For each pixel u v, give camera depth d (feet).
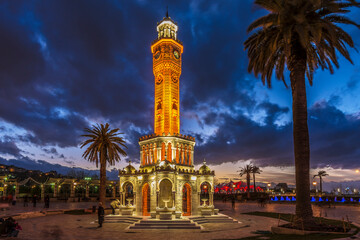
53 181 269.23
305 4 81.87
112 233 91.30
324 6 82.43
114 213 132.77
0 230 74.02
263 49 92.17
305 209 82.79
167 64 154.61
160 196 117.19
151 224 103.91
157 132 150.71
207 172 134.00
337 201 245.86
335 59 88.12
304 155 84.89
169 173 117.19
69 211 168.66
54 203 235.20
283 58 102.22
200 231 95.55
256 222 120.47
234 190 435.53
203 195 297.12
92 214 155.33
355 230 80.18
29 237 80.84
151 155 144.66
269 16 86.63
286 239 69.00
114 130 169.27
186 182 128.57
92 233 90.99
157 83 157.79
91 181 289.53
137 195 132.36
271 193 461.37
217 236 83.92
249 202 288.92
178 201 123.54
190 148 150.00
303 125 86.63
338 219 118.83
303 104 87.86
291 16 83.76
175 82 157.28
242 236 82.79
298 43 90.68
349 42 85.61
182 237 82.69
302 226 78.38
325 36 88.02
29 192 321.73
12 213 137.59
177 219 108.88
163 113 149.38
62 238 80.18
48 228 101.76
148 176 127.85
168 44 157.79
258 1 87.35
